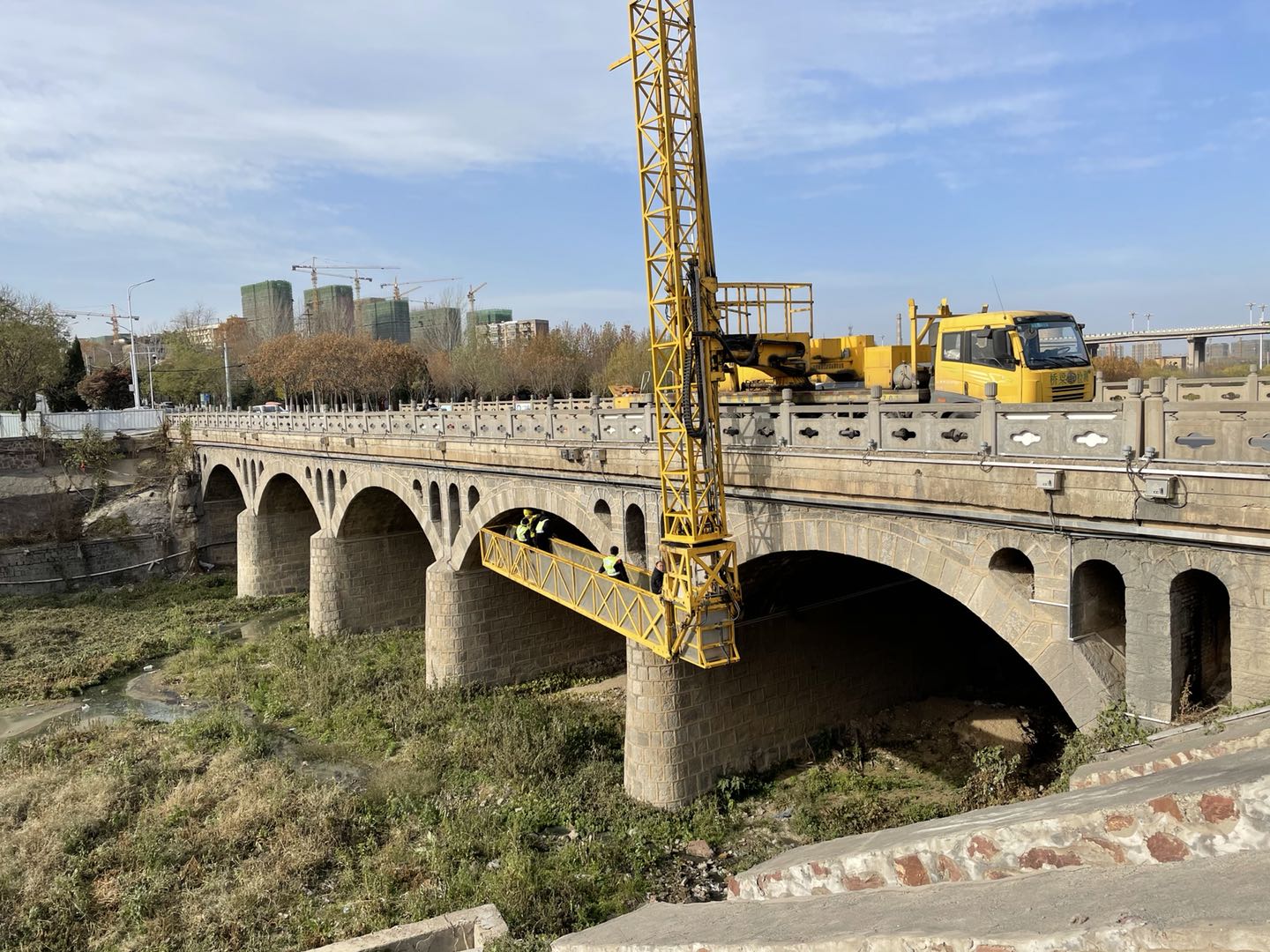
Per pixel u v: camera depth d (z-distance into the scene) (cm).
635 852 1972
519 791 2297
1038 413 1323
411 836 2116
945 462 1449
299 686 3253
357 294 18000
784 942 641
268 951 1628
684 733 2212
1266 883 447
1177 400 1201
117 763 2516
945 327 1958
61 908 1783
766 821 2122
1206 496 1107
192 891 1861
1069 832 623
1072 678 1305
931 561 1530
